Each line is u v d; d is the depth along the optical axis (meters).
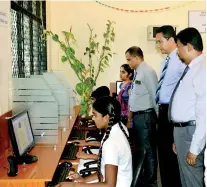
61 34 5.46
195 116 2.32
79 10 5.43
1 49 2.62
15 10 3.37
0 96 2.55
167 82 3.26
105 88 3.85
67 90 3.63
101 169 2.08
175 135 2.55
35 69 4.49
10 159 2.04
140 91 3.72
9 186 1.95
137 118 3.77
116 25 5.46
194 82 2.26
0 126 2.44
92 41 5.42
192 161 2.27
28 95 2.79
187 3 5.39
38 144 2.77
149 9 5.42
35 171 2.10
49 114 2.78
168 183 3.55
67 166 2.45
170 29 3.12
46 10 5.11
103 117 2.08
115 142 1.96
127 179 2.00
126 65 4.66
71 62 5.39
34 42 4.43
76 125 3.92
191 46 2.31
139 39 5.48
